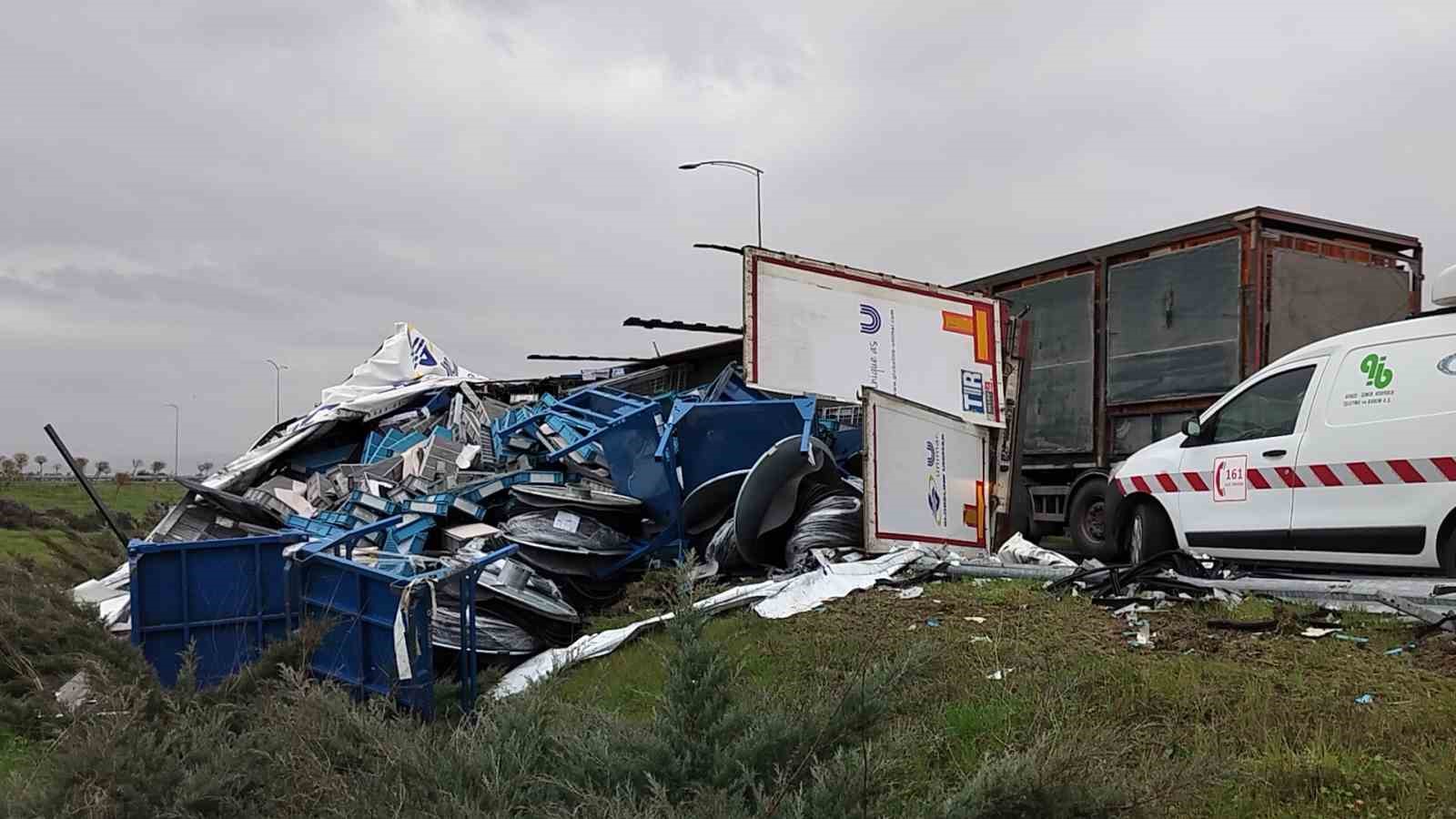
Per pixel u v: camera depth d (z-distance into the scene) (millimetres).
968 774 4105
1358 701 4750
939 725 4660
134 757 3701
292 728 4305
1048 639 6219
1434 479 7027
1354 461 7469
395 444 12273
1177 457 8945
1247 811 3760
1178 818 3715
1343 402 7641
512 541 9672
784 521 10023
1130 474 9406
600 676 6672
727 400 11758
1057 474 13289
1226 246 11141
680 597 4523
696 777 3619
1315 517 7691
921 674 5082
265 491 11156
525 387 17500
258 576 7098
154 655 6727
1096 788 3297
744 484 9586
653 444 10445
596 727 3986
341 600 6723
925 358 10555
